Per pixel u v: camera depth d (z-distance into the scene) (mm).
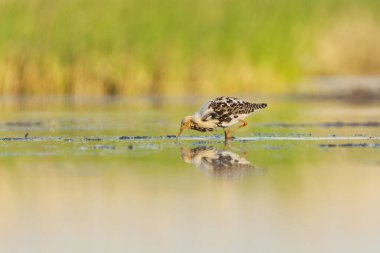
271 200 10953
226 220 9914
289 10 33688
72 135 18531
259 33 33062
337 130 19516
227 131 17625
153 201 10922
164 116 23422
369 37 43781
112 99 29859
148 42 31422
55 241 9125
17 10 30344
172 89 32125
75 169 13523
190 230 9500
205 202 10859
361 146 16344
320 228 9531
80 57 31031
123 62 31406
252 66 33156
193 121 17266
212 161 14266
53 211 10453
